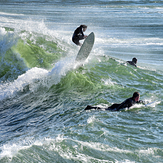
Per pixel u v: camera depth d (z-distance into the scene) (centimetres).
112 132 1944
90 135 1892
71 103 2697
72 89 3108
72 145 1745
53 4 16488
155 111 2366
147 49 6112
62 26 8425
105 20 10438
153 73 3697
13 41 3994
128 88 3064
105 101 2691
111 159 1584
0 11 11575
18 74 3547
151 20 10681
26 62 3741
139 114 2297
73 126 2089
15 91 3144
